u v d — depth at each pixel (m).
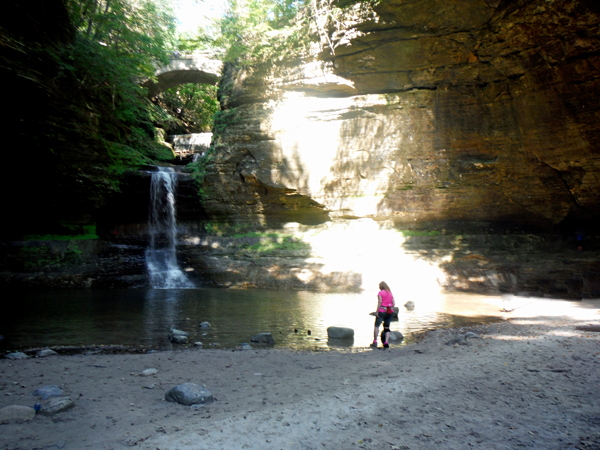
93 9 22.03
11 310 11.06
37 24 17.22
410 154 20.02
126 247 20.77
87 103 20.67
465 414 3.45
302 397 4.10
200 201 23.20
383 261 18.70
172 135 34.47
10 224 19.25
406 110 19.77
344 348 7.00
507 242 18.81
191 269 19.42
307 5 19.80
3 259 17.08
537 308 11.41
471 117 18.70
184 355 6.34
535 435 2.97
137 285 17.69
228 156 22.36
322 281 17.77
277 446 2.93
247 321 9.84
